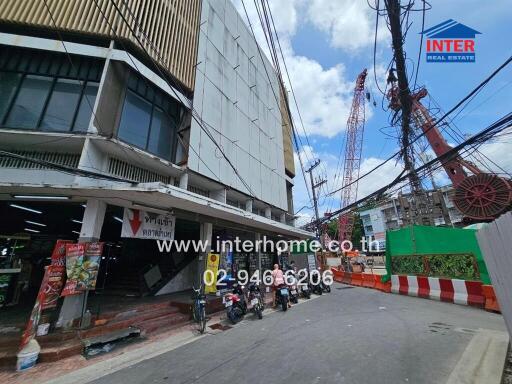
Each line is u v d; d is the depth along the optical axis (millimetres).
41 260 11836
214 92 12031
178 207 8469
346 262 28797
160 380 4137
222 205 9000
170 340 6281
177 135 10477
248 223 12164
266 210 16219
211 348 5590
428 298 10445
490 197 12352
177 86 10398
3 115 7535
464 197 13031
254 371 4254
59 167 5691
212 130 11414
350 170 32562
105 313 6957
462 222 13953
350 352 4832
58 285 6000
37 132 7055
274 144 17750
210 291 9945
